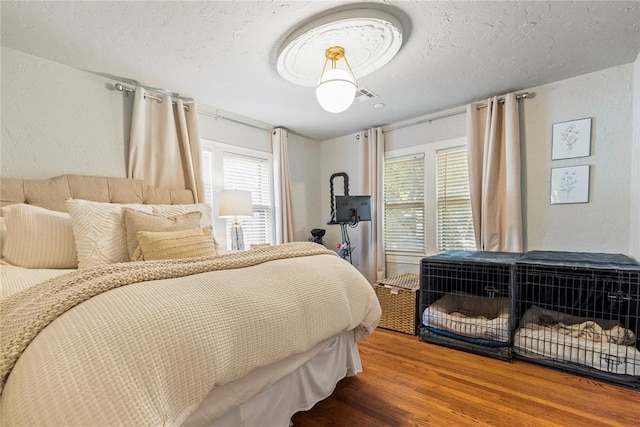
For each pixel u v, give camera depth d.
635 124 2.20
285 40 1.91
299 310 1.15
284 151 3.71
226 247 3.18
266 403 1.16
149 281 0.93
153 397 0.69
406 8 1.65
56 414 0.60
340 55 1.99
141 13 1.63
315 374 1.41
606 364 1.73
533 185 2.70
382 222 3.65
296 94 2.73
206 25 1.75
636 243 2.17
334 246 4.27
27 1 1.51
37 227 1.60
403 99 2.91
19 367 0.67
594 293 2.04
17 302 0.85
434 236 3.33
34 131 1.98
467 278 2.41
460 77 2.46
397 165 3.64
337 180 4.23
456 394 1.61
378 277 3.63
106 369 0.66
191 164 2.72
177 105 2.71
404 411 1.46
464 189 3.15
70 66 2.14
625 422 1.37
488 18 1.74
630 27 1.82
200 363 0.80
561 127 2.55
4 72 1.87
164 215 2.08
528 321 2.19
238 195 2.78
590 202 2.45
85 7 1.57
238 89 2.61
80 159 2.18
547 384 1.71
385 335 2.57
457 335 2.24
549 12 1.69
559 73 2.42
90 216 1.70
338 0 1.59
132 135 2.40
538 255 2.40
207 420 0.93
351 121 3.55
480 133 2.93
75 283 0.88
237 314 0.94
